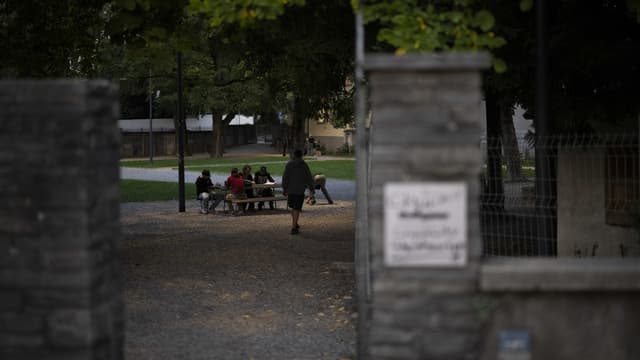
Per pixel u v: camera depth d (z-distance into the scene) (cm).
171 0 1413
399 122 696
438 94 694
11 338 713
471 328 697
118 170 781
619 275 691
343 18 1612
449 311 697
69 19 1902
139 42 1580
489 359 707
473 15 1124
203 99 5847
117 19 1417
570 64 1452
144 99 8056
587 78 1495
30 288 709
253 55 2070
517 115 4328
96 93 724
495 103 1878
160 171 5616
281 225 2628
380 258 702
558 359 708
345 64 2003
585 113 1433
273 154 8081
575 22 1456
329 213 3000
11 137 704
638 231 1227
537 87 1170
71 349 708
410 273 697
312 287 1534
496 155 1498
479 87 693
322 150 7962
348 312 1304
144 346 1094
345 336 1147
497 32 1338
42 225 705
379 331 700
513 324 707
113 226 764
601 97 1475
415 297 697
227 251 2041
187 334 1165
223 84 3862
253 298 1438
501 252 1384
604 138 1247
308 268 1761
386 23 1175
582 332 707
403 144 696
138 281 1606
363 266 952
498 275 692
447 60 688
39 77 1848
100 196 732
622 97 1462
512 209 1436
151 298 1435
